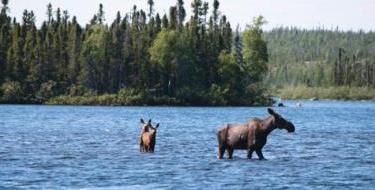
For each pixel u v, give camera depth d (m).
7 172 86.00
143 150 115.38
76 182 78.62
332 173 87.94
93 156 106.56
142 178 82.06
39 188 74.00
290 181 80.50
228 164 96.19
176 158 104.12
